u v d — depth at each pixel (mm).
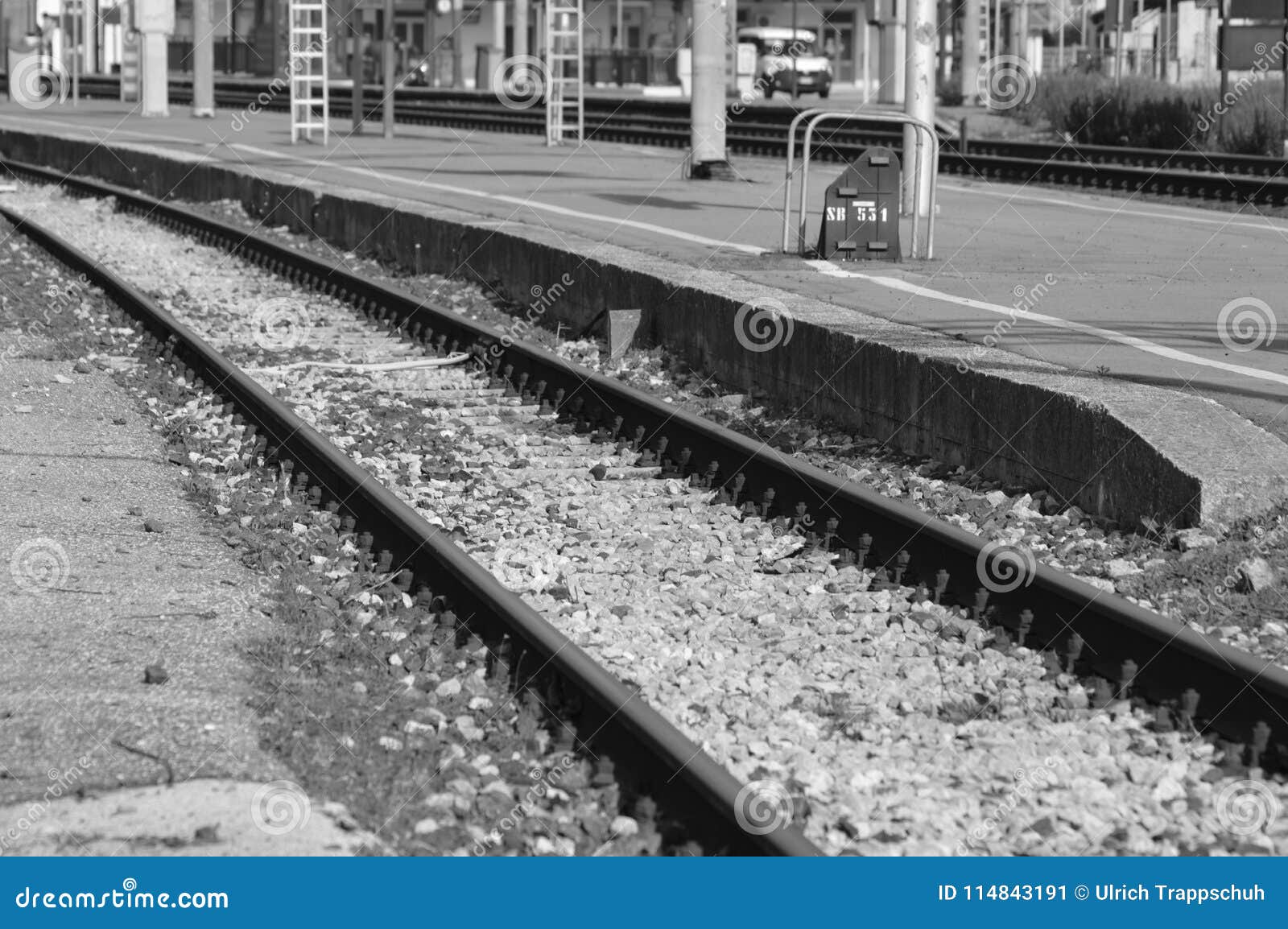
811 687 7449
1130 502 9867
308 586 8664
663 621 8414
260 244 22875
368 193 26109
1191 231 23703
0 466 11023
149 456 11562
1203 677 7191
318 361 15516
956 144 40719
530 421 13125
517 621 7477
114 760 6406
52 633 7828
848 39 97125
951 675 7656
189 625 7996
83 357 14969
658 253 19422
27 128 47656
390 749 6613
